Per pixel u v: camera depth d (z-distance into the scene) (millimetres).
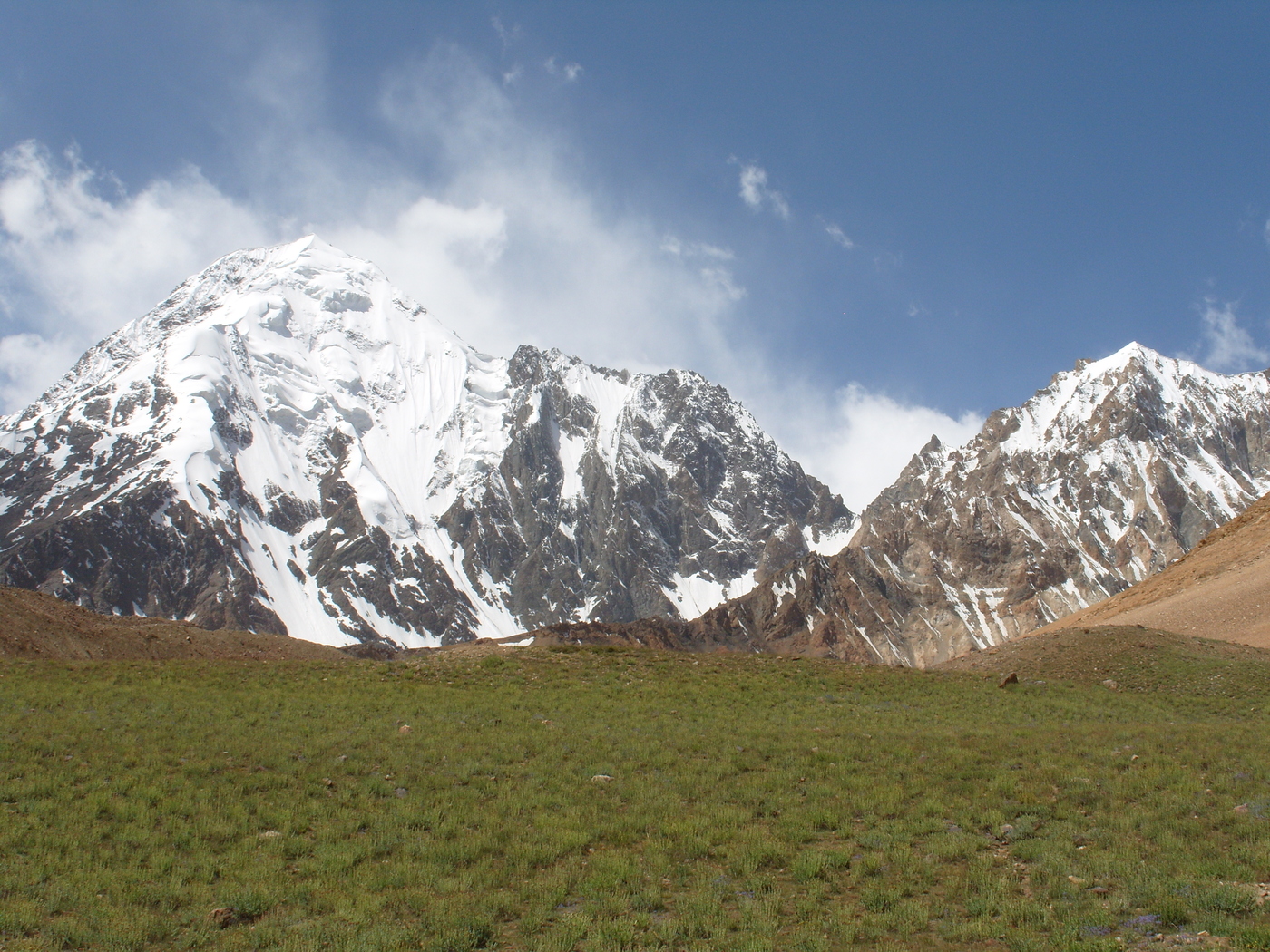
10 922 18984
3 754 30359
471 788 28953
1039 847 23031
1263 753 31609
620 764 31734
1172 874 20891
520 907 20625
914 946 18516
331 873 22219
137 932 18953
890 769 30750
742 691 47594
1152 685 51812
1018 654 61656
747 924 19438
